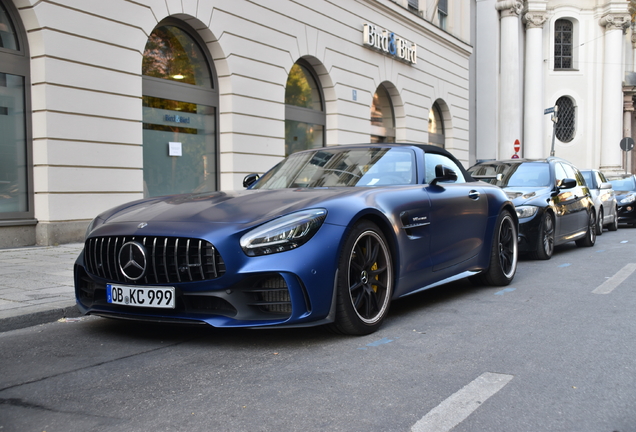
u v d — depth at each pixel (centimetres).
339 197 350
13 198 759
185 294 317
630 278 577
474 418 223
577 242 924
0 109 740
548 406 235
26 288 483
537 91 2814
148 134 945
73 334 367
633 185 1541
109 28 835
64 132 781
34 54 762
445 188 455
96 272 347
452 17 2031
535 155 2820
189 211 345
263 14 1131
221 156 1072
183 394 253
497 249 520
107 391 259
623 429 213
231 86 1059
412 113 1736
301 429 214
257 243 309
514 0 2545
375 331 362
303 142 1330
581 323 383
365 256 357
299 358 305
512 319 396
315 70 1355
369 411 231
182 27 998
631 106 3219
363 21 1475
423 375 275
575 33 2991
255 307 314
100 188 829
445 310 429
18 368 296
